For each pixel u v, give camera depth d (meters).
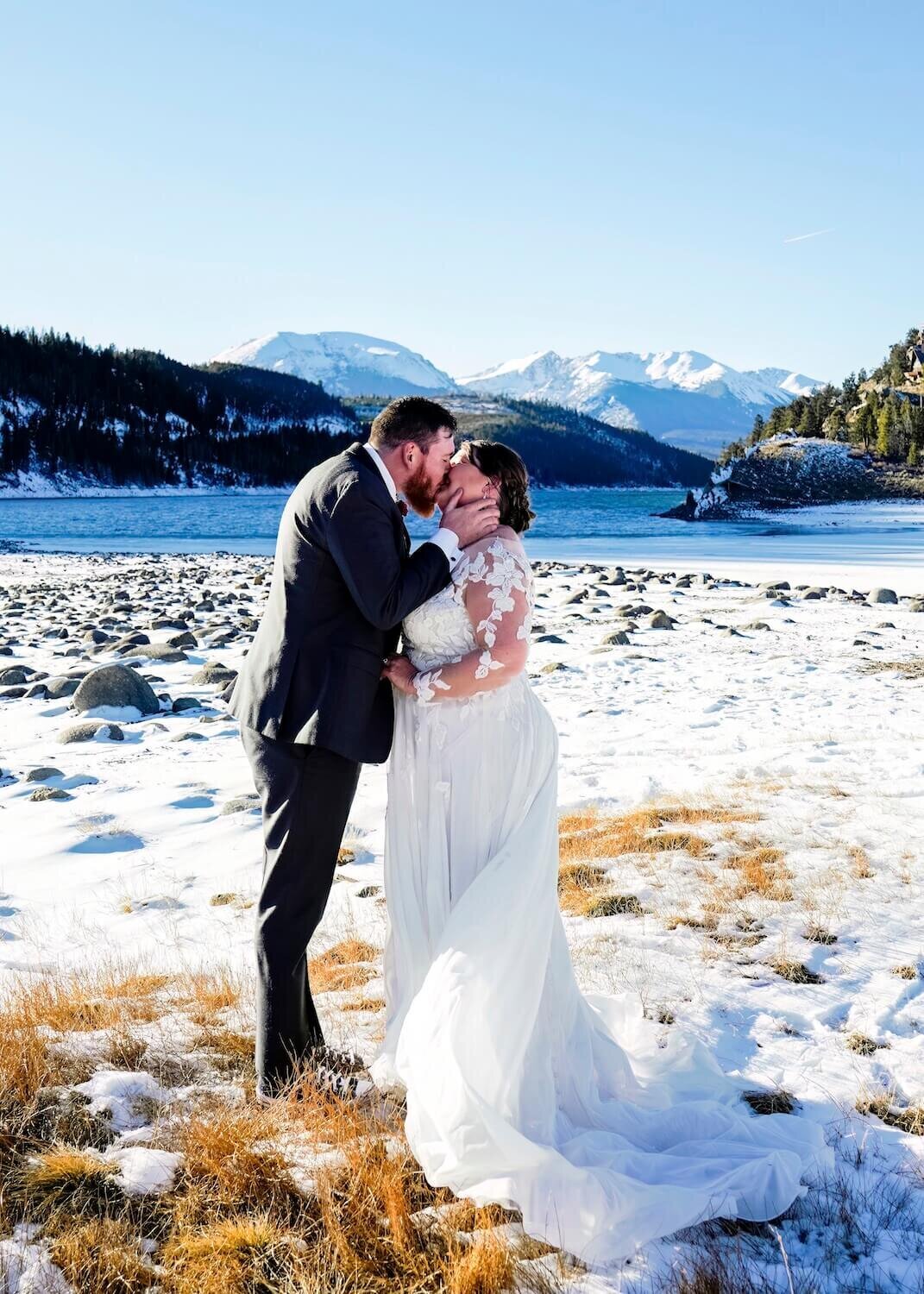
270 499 133.62
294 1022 3.26
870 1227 2.59
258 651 3.22
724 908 4.82
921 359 108.62
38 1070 3.29
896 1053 3.48
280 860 3.20
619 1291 2.39
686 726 9.61
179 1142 2.94
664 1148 3.02
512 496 3.21
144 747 9.88
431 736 3.16
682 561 33.31
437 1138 2.79
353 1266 2.42
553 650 14.49
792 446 76.19
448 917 3.15
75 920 5.48
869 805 6.54
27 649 15.88
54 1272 2.40
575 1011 3.20
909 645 14.38
